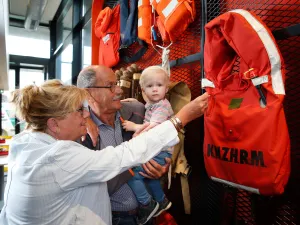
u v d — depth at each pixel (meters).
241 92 0.92
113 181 1.07
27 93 0.81
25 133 0.89
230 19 0.93
